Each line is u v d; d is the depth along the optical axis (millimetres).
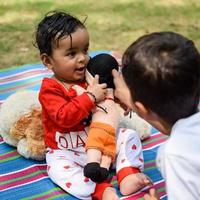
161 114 1573
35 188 2092
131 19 4516
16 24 4324
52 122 2082
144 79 1531
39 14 4566
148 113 1606
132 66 1560
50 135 2117
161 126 1614
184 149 1473
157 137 2488
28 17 4500
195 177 1464
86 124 2084
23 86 2873
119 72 2016
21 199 2027
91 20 4465
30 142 2242
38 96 2219
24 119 2277
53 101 2012
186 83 1515
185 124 1516
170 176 1485
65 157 2098
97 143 1992
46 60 2064
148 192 2068
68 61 1998
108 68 2021
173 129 1537
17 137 2293
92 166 1919
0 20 4414
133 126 2387
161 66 1506
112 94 2062
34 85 2889
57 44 1973
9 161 2266
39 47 2057
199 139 1477
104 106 2037
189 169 1462
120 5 4863
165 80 1504
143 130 2408
